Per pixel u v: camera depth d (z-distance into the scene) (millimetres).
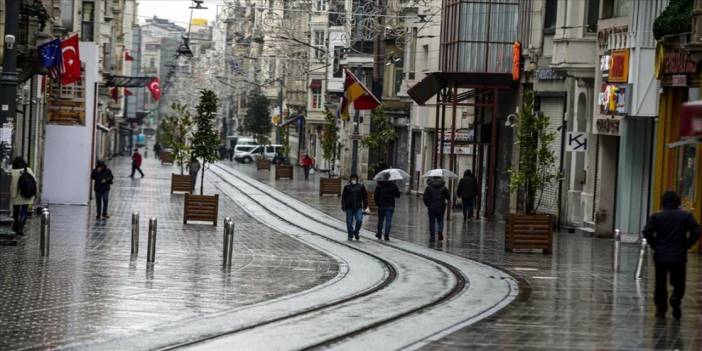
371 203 52094
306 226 42125
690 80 33000
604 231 40719
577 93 44531
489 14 50438
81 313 18609
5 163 29984
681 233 18969
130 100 163375
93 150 49750
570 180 44750
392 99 76812
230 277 24719
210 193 63250
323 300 21297
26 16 38781
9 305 19172
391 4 69312
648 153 39219
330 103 92938
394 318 19141
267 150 123938
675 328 18047
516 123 46969
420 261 29766
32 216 40406
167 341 16250
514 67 49438
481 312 19953
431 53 67250
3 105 29953
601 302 21453
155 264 26719
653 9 36938
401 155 78062
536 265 29141
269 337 16828
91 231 35719
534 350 15828
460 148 57281
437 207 36500
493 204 53594
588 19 42562
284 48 76500
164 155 109250
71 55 41406
